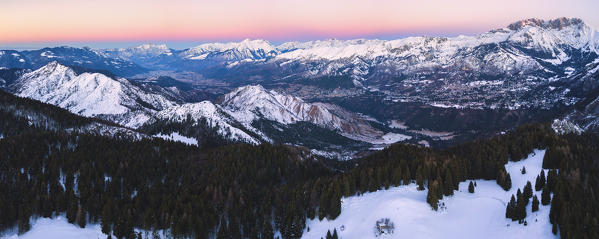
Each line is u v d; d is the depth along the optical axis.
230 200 130.25
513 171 136.75
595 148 151.00
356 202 126.00
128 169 150.12
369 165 162.88
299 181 152.12
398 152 169.25
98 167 148.50
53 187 127.81
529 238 95.06
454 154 159.38
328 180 139.75
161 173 157.62
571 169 118.75
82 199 124.31
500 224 104.06
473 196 121.31
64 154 158.38
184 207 121.25
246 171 153.50
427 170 133.38
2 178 132.88
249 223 118.62
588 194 103.25
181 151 193.38
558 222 94.00
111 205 118.56
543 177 117.25
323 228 115.75
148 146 190.25
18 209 111.31
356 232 108.56
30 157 153.50
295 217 113.69
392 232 103.25
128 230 111.81
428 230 103.31
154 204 125.62
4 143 165.75
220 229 111.00
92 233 112.19
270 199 132.12
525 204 110.44
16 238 104.62
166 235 113.62
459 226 105.69
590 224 89.69
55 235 106.88
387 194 126.50
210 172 155.62
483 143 171.12
